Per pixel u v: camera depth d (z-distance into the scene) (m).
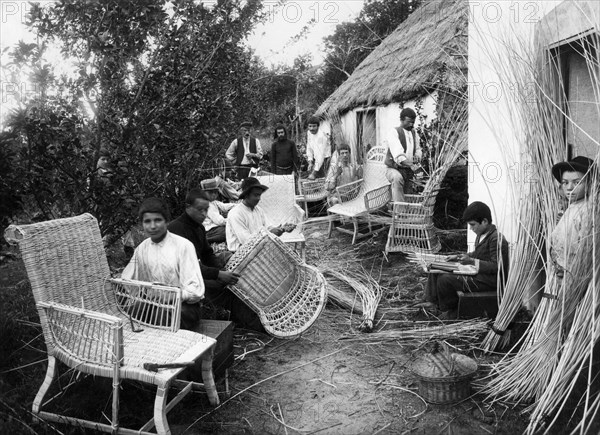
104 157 4.45
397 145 6.59
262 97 10.36
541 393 3.00
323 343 4.07
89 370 2.72
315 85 18.42
